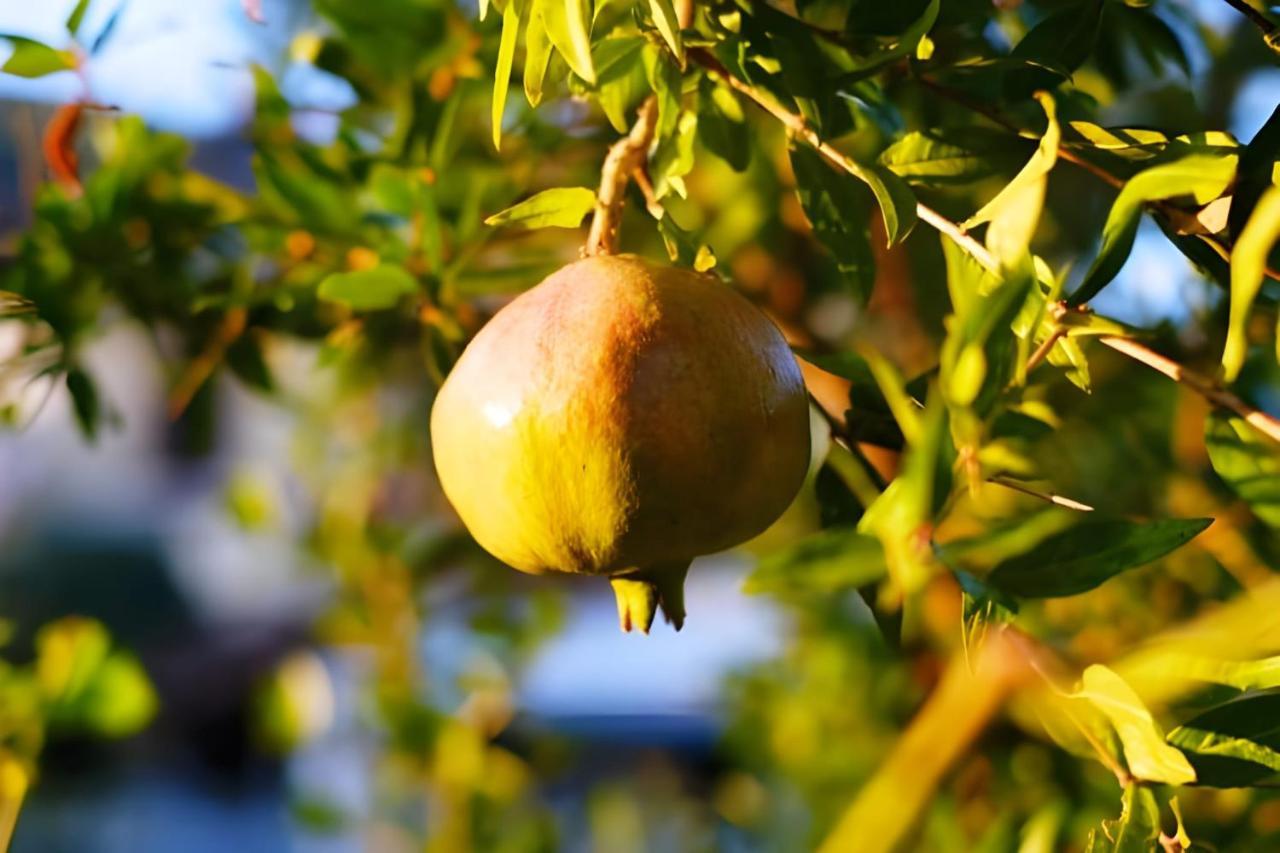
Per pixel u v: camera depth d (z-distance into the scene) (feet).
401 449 4.24
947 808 3.13
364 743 4.12
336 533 4.09
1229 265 2.32
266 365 3.23
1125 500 3.13
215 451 3.84
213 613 10.91
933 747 2.73
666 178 2.50
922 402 2.50
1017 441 2.51
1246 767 2.28
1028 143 2.48
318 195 3.02
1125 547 2.19
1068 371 2.36
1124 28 2.80
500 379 2.30
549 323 2.30
